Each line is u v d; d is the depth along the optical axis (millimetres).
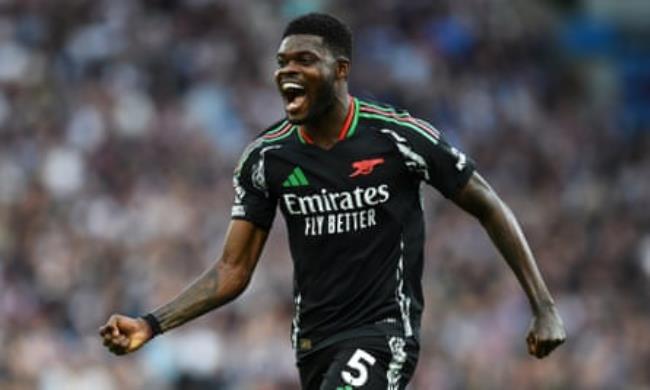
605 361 37688
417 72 49812
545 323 14586
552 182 47406
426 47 51281
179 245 37688
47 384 31922
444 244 41031
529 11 57469
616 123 54438
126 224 38656
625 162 49719
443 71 50812
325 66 14438
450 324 37750
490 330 37969
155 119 43250
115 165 40969
